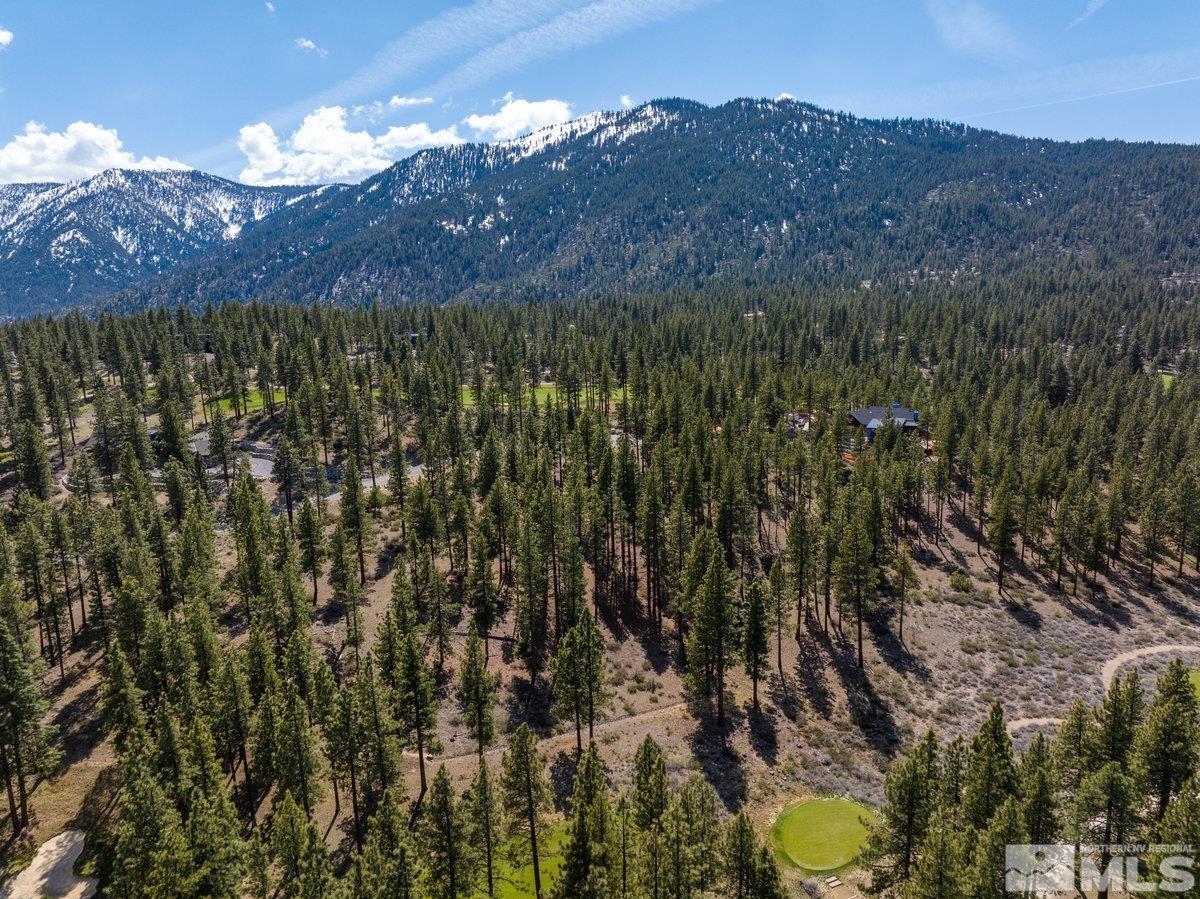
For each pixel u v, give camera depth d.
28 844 40.72
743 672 62.66
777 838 43.09
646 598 73.75
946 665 64.06
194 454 91.25
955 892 27.27
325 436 108.12
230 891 31.67
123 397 97.62
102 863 39.44
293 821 33.12
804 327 181.62
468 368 157.88
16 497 80.50
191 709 42.94
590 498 73.38
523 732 37.81
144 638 50.22
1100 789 30.61
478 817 35.09
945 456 94.56
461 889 33.75
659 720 55.62
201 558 61.69
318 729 48.53
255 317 162.62
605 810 32.00
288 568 57.38
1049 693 59.81
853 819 44.69
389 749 41.66
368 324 170.38
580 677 49.56
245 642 59.78
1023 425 117.06
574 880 30.64
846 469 100.19
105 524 62.94
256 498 73.94
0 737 40.25
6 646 40.28
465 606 69.44
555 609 69.69
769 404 116.00
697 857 32.22
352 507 72.62
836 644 67.12
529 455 95.38
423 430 108.50
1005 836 28.03
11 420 95.62
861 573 63.72
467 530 71.88
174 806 35.06
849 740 53.97
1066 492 82.19
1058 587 78.31
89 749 48.53
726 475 76.81
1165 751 32.75
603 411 131.50
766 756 51.78
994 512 78.62
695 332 177.88
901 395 130.00
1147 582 79.56
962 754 36.91
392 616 54.31
